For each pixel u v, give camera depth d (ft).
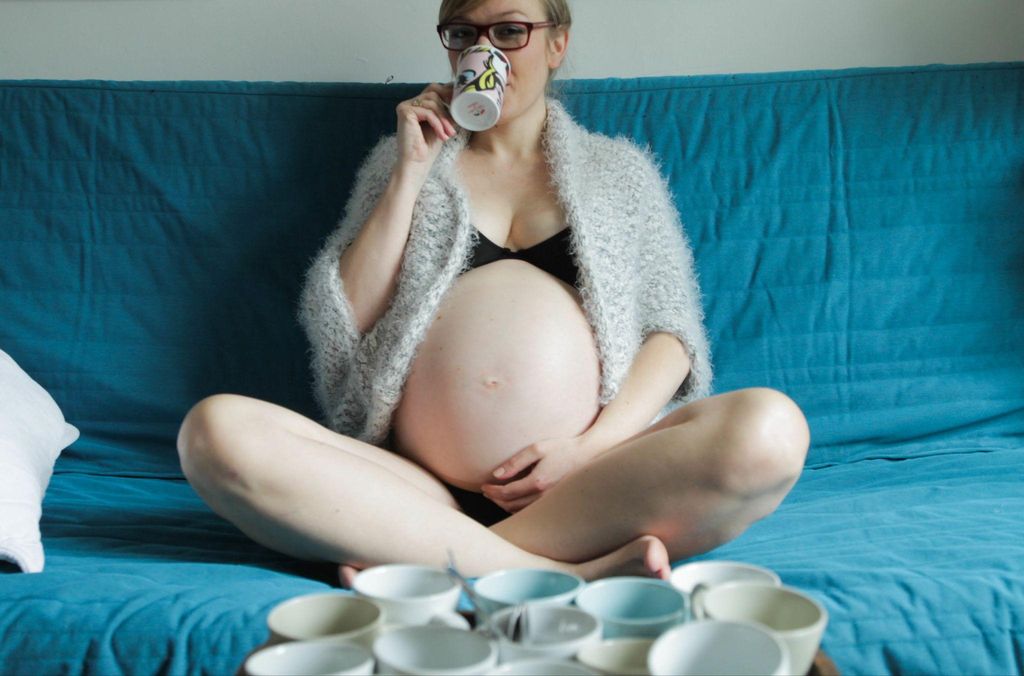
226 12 6.41
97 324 5.76
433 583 2.59
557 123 5.30
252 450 3.66
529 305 4.63
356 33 6.43
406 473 4.39
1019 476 5.06
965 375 5.71
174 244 5.82
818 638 2.23
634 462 3.77
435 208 4.99
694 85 5.95
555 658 2.15
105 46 6.45
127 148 5.86
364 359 4.92
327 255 5.04
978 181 5.81
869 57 6.47
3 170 5.85
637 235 5.17
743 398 3.73
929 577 3.57
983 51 6.46
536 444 4.40
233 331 5.79
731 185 5.82
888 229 5.77
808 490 5.14
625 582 2.56
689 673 2.16
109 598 3.47
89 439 5.69
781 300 5.74
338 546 3.74
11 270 5.77
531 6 5.02
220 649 3.24
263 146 5.87
